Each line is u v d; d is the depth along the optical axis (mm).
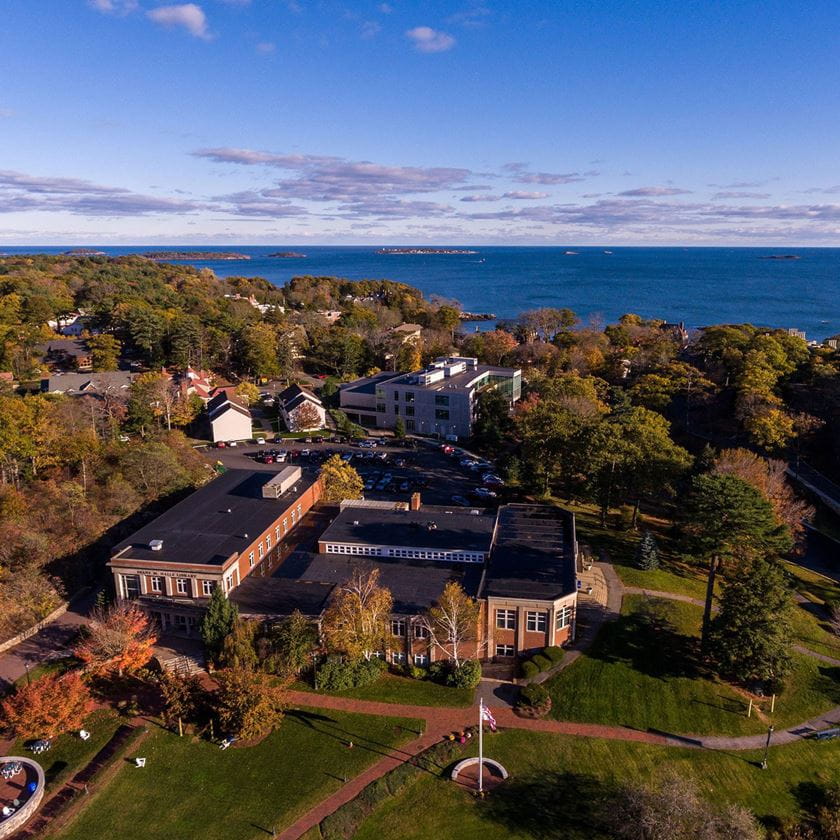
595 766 43812
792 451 100125
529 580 54844
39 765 43250
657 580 63344
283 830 38844
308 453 102625
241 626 49875
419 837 38844
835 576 72812
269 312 188375
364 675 50688
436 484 90312
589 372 139250
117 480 73938
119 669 50406
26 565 60344
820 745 46500
